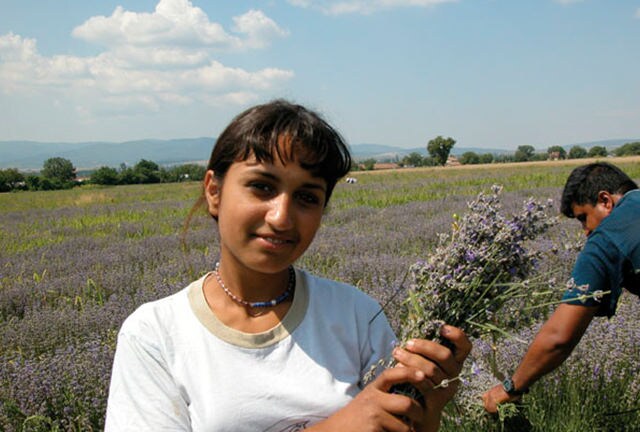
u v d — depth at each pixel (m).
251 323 1.47
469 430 2.96
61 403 3.76
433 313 1.53
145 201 29.25
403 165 136.62
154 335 1.44
